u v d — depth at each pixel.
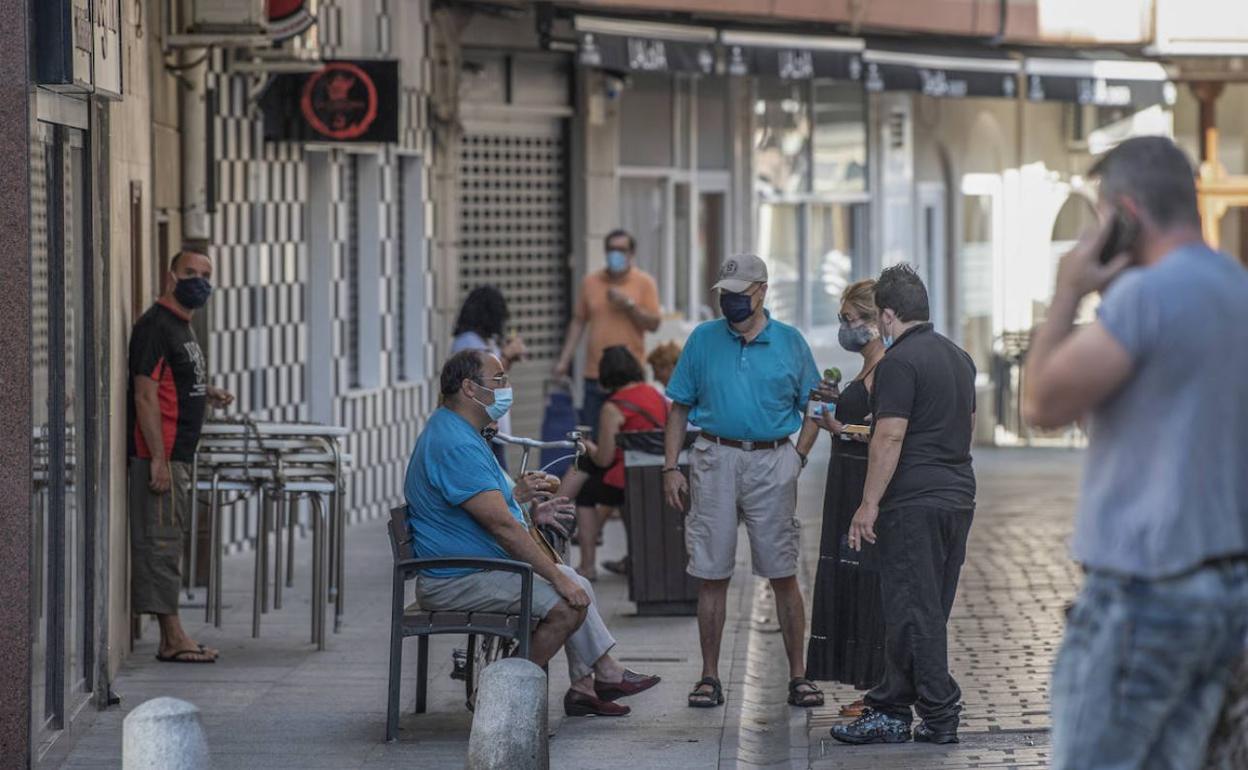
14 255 15.88
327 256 35.22
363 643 24.28
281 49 31.59
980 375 63.53
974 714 19.84
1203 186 60.38
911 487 18.06
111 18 18.94
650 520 26.56
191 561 25.78
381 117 33.12
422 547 18.97
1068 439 62.19
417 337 39.09
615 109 44.75
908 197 58.03
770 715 20.77
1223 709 11.10
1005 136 63.47
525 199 43.38
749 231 50.34
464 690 21.50
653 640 24.88
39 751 16.72
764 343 20.66
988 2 53.38
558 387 34.56
